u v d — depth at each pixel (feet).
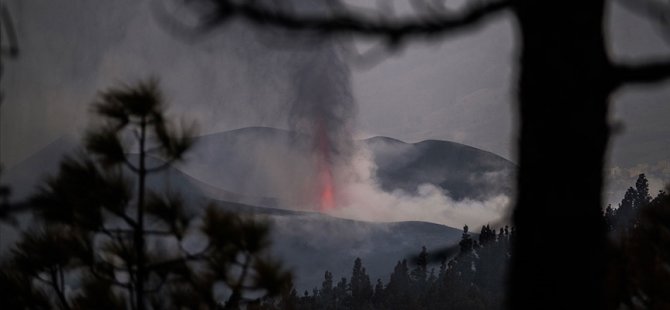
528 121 5.96
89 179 12.05
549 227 5.82
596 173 5.82
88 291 12.28
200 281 12.33
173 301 12.39
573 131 5.75
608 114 5.83
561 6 5.78
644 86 5.52
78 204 12.12
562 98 5.77
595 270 5.81
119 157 12.30
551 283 5.80
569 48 5.78
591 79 5.67
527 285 5.90
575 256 5.78
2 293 12.32
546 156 5.83
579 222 5.77
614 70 5.55
